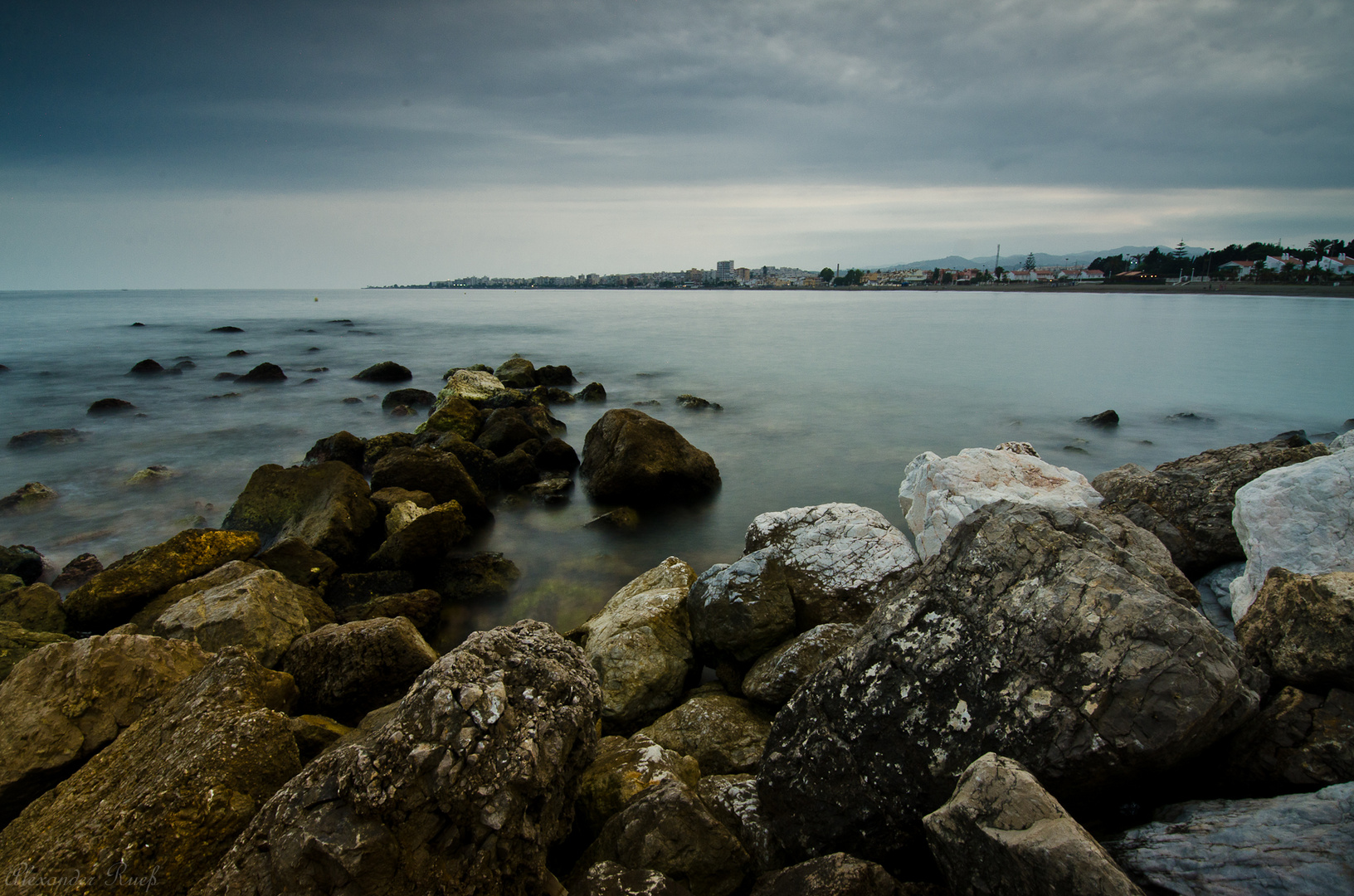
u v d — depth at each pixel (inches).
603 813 179.6
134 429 839.1
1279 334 1962.4
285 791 138.3
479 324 2527.1
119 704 216.4
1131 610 142.6
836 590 291.7
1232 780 149.5
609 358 1568.7
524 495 599.8
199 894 129.4
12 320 2480.3
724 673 286.7
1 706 206.2
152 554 371.9
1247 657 180.9
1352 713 145.5
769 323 2613.2
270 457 730.2
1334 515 236.2
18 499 573.9
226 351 1583.4
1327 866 116.5
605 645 289.4
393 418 914.7
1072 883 108.8
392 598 379.9
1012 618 154.2
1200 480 342.3
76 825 161.9
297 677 268.2
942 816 131.0
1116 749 132.4
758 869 171.8
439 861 128.4
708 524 552.7
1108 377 1259.2
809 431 867.4
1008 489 351.3
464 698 138.4
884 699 163.2
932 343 1852.9
